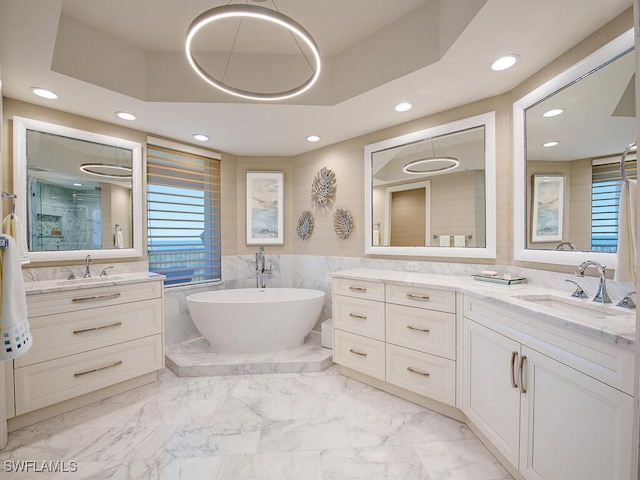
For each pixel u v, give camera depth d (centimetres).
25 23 148
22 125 222
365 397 225
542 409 126
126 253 274
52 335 196
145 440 177
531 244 198
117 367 223
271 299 357
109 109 239
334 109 246
